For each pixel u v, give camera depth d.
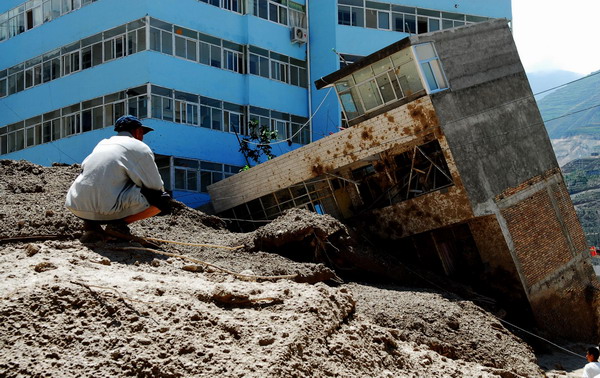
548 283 20.11
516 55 22.25
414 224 19.69
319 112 31.95
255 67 30.36
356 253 16.47
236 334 6.45
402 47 19.52
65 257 8.20
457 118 19.27
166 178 26.47
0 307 6.19
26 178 16.12
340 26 31.73
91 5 28.23
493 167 19.73
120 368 5.64
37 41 30.34
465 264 19.81
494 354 12.36
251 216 24.36
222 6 29.53
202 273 9.05
